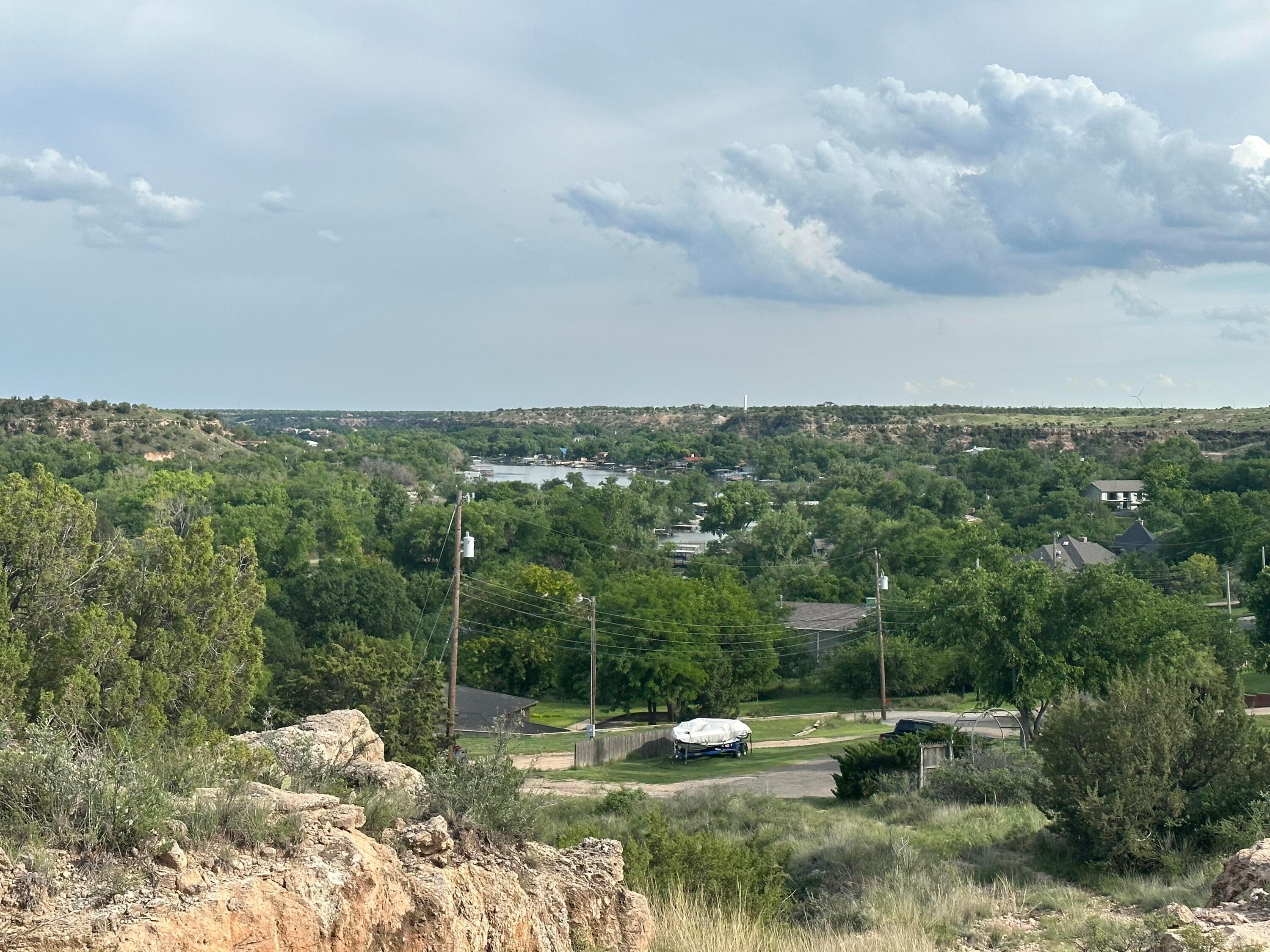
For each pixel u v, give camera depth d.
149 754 6.23
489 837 7.99
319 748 9.57
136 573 15.99
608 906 8.48
